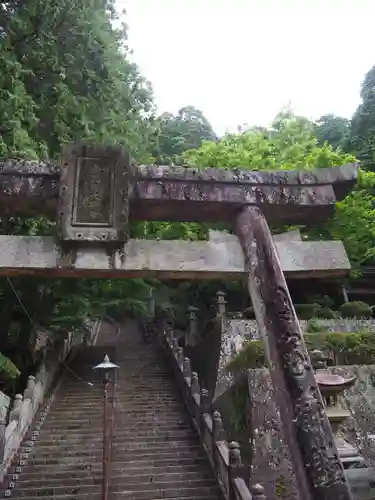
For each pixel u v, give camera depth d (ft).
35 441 38.83
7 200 16.49
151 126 59.31
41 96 42.06
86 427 42.06
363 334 45.73
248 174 17.70
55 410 46.14
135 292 51.47
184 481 32.91
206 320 69.41
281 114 84.33
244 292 68.33
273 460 34.42
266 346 14.96
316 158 60.08
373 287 74.69
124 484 32.45
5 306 48.06
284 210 17.95
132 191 16.79
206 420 37.81
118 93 49.70
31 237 16.26
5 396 41.42
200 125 134.92
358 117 100.01
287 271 17.70
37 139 40.60
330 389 29.07
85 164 16.72
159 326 77.36
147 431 41.34
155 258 16.40
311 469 12.48
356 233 62.28
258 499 25.44
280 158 68.64
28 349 51.60
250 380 38.60
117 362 62.95
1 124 34.88
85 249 16.12
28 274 16.21
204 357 57.72
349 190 18.70
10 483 32.35
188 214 17.80
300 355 14.32
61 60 44.34
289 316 14.99
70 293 46.96
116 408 46.62
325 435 12.98
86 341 74.69
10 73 37.27
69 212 15.98
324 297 65.36
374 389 40.73
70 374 58.49
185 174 17.25
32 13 40.93
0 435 32.37
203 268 16.52
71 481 32.73
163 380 55.36
